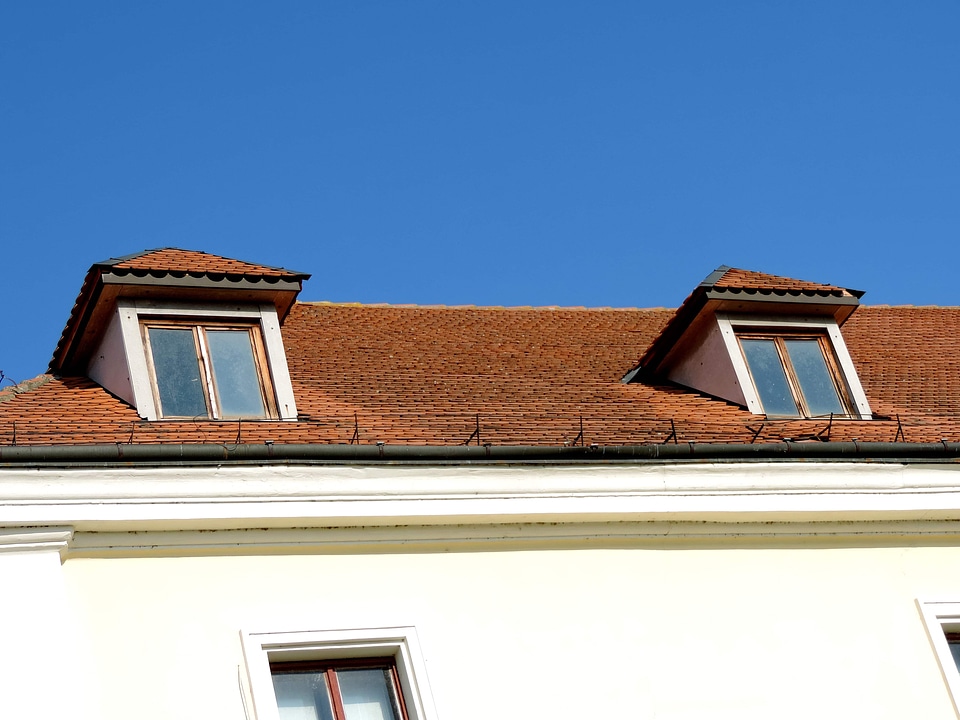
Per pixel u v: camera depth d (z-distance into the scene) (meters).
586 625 11.25
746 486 12.14
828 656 11.73
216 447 10.56
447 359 15.78
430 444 11.37
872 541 12.61
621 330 18.91
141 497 10.30
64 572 10.09
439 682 10.58
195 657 10.08
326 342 16.05
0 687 9.35
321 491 10.82
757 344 14.80
